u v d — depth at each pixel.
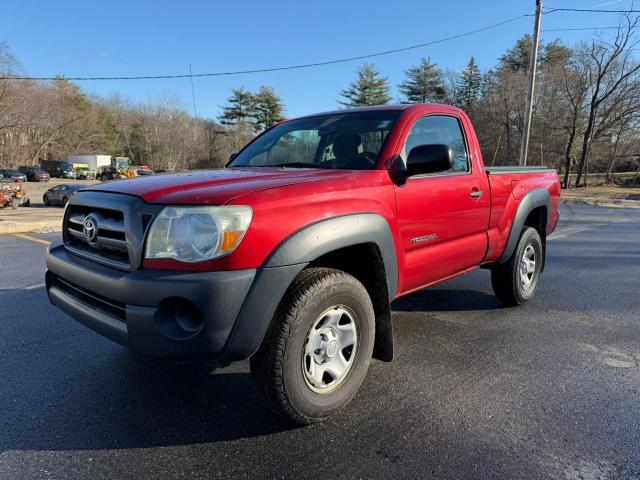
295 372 2.46
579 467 2.32
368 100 64.00
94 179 62.91
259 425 2.70
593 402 2.97
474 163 3.93
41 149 75.06
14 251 8.66
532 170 4.86
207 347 2.22
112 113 91.81
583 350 3.83
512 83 38.81
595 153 36.88
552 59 55.69
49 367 3.48
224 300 2.19
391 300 3.08
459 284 5.95
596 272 6.72
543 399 3.01
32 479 2.22
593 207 19.67
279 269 2.31
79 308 2.64
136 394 3.07
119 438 2.57
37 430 2.64
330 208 2.58
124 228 2.37
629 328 4.36
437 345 3.92
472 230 3.84
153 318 2.21
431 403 2.96
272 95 71.94
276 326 2.40
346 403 2.78
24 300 5.18
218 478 2.24
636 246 9.05
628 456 2.40
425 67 64.44
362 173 2.95
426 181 3.33
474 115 43.84
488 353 3.76
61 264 2.76
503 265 4.69
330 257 2.89
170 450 2.46
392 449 2.47
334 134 3.57
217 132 77.44
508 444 2.51
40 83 75.50
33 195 35.38
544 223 5.13
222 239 2.20
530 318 4.63
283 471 2.29
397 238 3.05
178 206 2.28
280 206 2.38
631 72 31.81
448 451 2.45
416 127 3.44
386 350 3.05
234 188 2.43
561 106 35.81
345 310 2.72
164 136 81.56
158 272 2.24
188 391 3.12
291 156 3.70
